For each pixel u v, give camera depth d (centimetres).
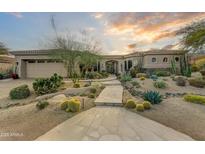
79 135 446
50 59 2112
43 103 664
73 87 1186
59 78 1187
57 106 671
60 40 1742
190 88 1162
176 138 430
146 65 2434
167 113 616
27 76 2230
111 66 3130
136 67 2419
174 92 1055
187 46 1522
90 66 2186
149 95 773
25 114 606
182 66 2128
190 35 1427
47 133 458
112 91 1052
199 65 1909
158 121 543
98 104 746
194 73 1889
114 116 592
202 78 1330
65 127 495
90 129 480
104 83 1467
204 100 735
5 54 2378
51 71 2161
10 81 1792
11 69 2328
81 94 964
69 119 559
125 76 1656
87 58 1842
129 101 706
